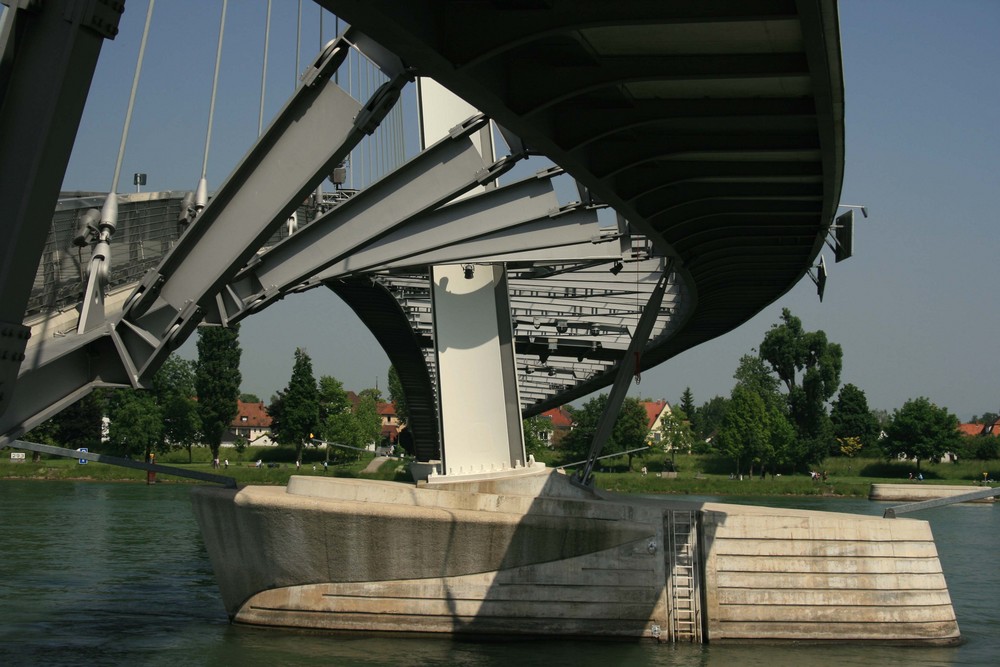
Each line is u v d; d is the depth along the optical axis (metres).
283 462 115.12
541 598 26.44
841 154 19.80
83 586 32.19
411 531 25.89
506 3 13.48
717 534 27.39
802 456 107.44
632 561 27.02
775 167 21.09
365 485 27.34
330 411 111.56
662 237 24.95
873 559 27.75
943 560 44.97
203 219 16.08
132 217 27.52
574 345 49.03
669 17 13.23
